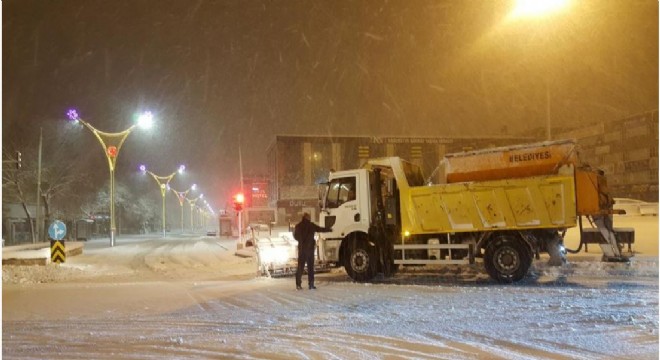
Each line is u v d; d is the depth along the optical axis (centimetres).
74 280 1798
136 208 9831
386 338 773
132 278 1839
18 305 1116
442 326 841
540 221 1312
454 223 1384
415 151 7631
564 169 1312
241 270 2011
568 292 1130
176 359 688
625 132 7544
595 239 1377
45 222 6056
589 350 686
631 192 7369
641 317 865
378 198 1505
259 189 8394
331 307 1030
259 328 858
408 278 1502
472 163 1403
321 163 7469
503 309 963
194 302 1130
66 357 708
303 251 1291
